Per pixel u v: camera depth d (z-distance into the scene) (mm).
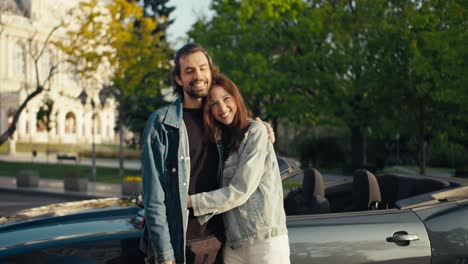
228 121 2262
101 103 23062
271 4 19203
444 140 16531
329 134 28266
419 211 3236
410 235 3041
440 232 3123
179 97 2283
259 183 2291
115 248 2707
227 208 2193
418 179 4074
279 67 19891
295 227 2867
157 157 2162
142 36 23453
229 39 20250
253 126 2281
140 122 27328
